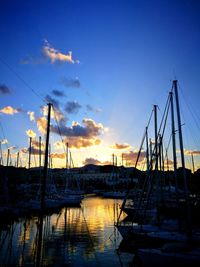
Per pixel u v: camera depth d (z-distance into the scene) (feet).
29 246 70.08
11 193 151.23
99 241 76.13
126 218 116.88
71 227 101.19
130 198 229.66
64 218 127.13
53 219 122.93
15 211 120.98
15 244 72.33
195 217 62.34
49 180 194.90
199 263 44.68
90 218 127.54
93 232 90.38
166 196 129.18
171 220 69.92
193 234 57.72
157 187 103.24
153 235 60.34
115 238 80.18
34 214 138.92
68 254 62.49
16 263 55.67
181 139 64.75
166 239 57.88
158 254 46.91
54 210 153.17
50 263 55.72
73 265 54.39
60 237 81.87
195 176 132.67
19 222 113.39
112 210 164.25
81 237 81.82
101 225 106.11
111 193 294.66
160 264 46.52
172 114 77.41
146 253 47.93
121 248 67.56
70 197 189.16
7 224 107.65
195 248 49.24
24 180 232.12
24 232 89.86
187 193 59.93
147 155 117.60
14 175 223.30
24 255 61.52
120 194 289.12
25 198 151.64
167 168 134.51
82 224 108.68
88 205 198.18
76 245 71.20
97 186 450.30
